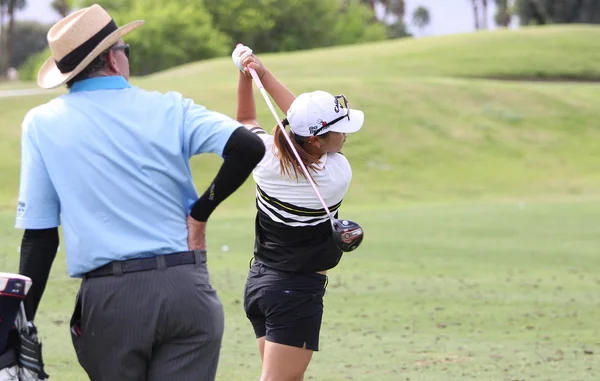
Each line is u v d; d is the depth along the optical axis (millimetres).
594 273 35938
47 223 11344
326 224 14633
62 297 29203
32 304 11336
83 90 11578
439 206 65812
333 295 30703
